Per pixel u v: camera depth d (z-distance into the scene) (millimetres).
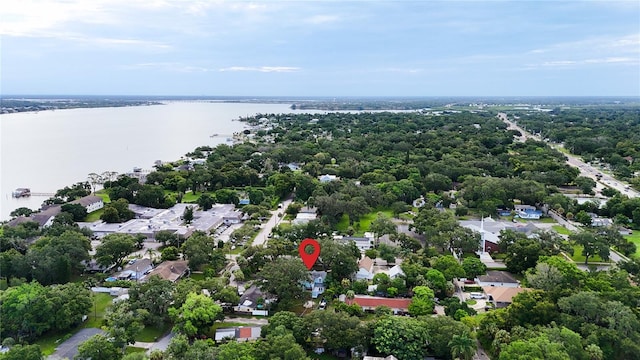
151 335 99125
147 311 99750
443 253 148875
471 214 195500
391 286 119062
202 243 137875
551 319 93312
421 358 86938
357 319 94312
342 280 122750
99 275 125875
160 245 156875
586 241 141625
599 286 106750
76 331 99625
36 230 150500
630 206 186375
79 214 182125
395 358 85188
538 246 133500
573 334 82562
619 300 98812
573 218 191125
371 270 131500
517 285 124812
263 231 174500
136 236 155250
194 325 96000
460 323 92188
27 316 93312
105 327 95375
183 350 84500
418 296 110938
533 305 95625
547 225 183000
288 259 119312
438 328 91250
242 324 105562
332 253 126500
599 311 90312
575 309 92875
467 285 125500
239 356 80312
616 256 150875
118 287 120625
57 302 98062
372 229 156625
